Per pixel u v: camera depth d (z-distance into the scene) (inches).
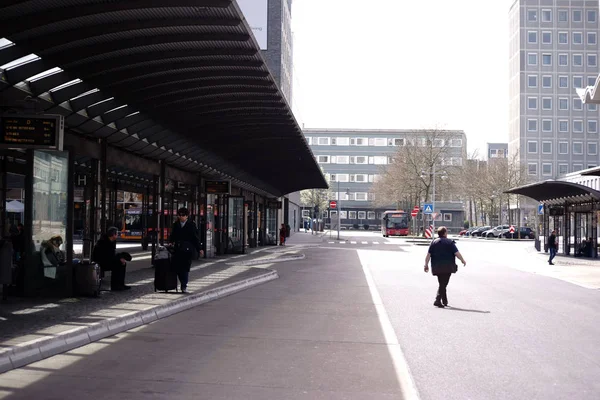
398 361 333.7
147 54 497.4
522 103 3826.3
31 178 508.4
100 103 586.2
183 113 699.4
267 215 1847.9
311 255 1461.6
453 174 3026.6
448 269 573.9
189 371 301.1
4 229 612.1
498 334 427.5
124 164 747.4
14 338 337.1
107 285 637.9
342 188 4726.9
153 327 431.5
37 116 471.8
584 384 290.4
